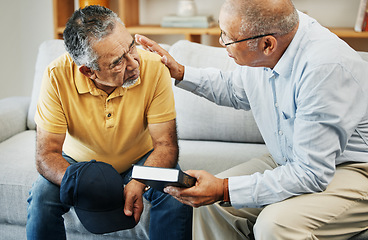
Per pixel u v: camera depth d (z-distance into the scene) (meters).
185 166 1.93
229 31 1.47
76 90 1.63
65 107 1.64
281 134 1.63
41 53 2.41
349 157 1.54
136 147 1.77
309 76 1.42
